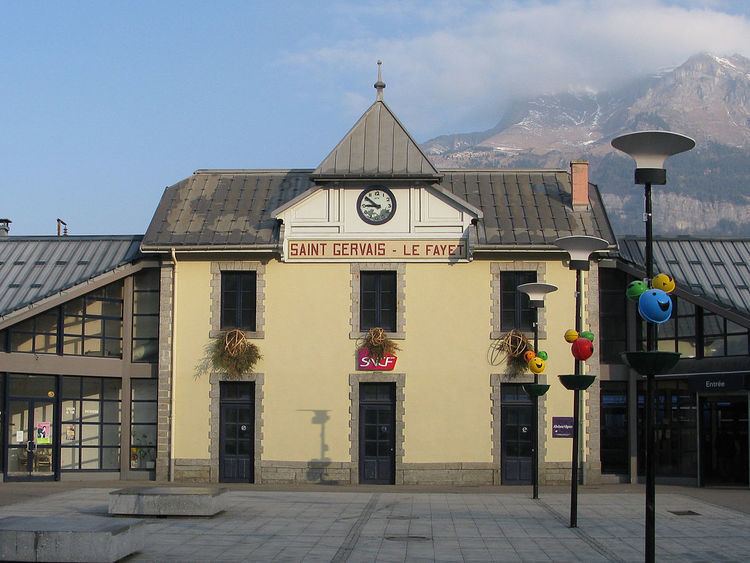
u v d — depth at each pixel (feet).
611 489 90.48
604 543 57.57
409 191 96.37
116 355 98.37
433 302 95.76
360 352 95.40
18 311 90.27
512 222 97.09
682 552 54.54
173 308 96.78
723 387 89.15
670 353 43.34
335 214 96.53
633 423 97.50
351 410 95.09
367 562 50.93
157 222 98.63
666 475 96.17
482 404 94.99
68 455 95.14
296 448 95.09
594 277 96.22
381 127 98.84
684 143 45.09
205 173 105.09
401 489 89.97
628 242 101.19
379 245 96.12
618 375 98.22
